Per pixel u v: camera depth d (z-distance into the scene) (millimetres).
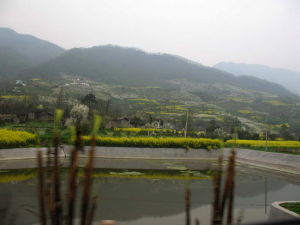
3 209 8305
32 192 10242
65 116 31016
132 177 14266
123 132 32750
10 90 63469
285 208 8391
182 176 15352
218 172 2621
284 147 25438
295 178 17109
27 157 17828
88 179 2297
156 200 10273
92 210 2379
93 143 2350
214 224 2477
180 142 23969
